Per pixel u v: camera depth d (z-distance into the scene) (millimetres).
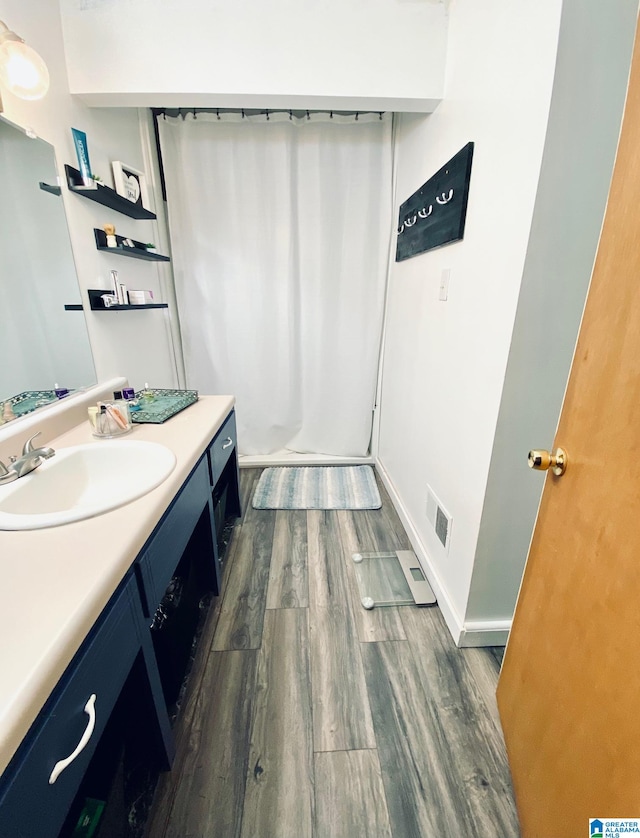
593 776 654
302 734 1131
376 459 2893
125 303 1709
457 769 1052
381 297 2492
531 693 895
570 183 935
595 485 686
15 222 1158
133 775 1006
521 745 926
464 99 1326
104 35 1412
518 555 1310
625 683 589
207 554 1574
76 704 597
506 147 1065
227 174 2240
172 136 2178
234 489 2172
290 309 2525
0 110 1062
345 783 1020
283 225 2348
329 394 2775
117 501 871
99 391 1551
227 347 2602
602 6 832
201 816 952
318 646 1416
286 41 1447
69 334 1422
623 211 630
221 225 2336
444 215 1467
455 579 1468
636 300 591
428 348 1729
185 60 1447
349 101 1553
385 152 2201
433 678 1300
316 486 2572
